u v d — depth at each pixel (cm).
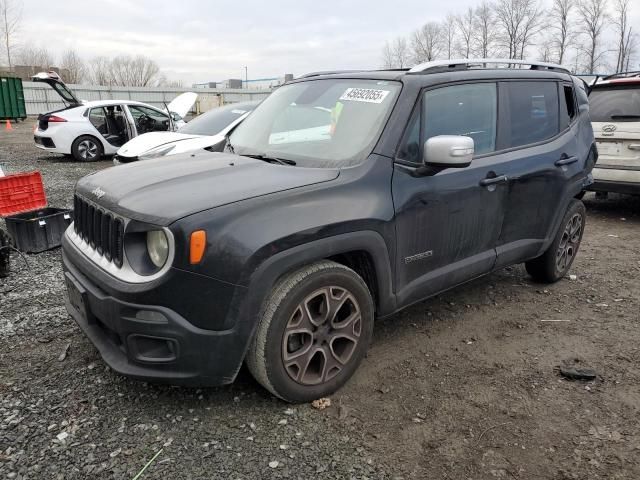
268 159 340
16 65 5156
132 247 259
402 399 301
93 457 246
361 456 253
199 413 281
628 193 713
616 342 378
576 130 471
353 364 308
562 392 312
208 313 249
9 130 2434
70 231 338
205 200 259
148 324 248
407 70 362
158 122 1388
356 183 298
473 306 437
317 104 370
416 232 327
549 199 433
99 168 1217
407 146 324
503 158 387
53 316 396
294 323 277
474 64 389
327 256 280
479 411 292
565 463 252
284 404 291
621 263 559
